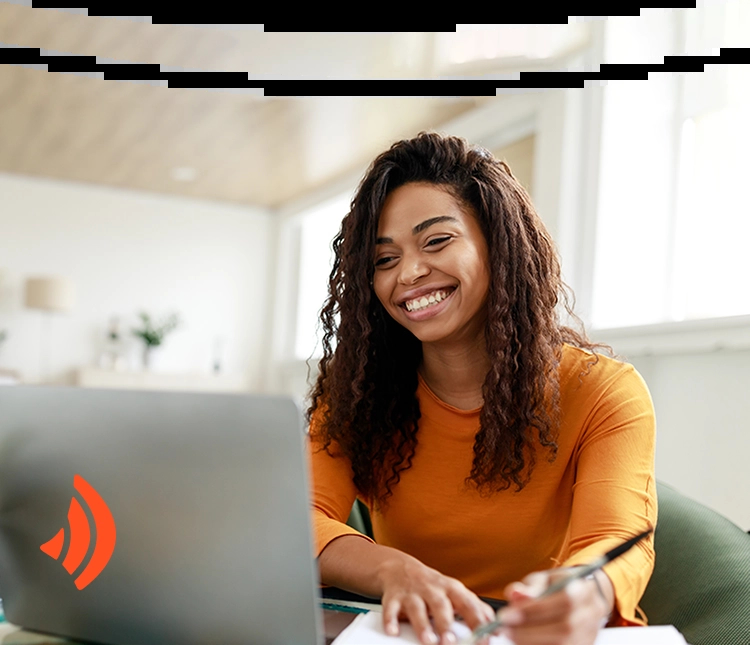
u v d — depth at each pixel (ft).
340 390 3.97
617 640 2.31
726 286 8.79
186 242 23.39
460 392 3.90
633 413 3.48
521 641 2.09
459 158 3.81
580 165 11.63
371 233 3.81
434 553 3.86
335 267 4.18
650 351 9.30
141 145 18.08
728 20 9.20
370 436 3.95
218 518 2.19
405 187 3.76
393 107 15.08
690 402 8.71
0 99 15.20
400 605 2.49
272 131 16.79
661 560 3.90
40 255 21.65
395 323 4.02
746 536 3.89
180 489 2.23
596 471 3.32
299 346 23.27
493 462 3.63
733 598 3.47
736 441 7.99
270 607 2.15
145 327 22.62
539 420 3.59
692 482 8.56
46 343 21.62
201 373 22.48
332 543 3.10
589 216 11.12
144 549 2.31
